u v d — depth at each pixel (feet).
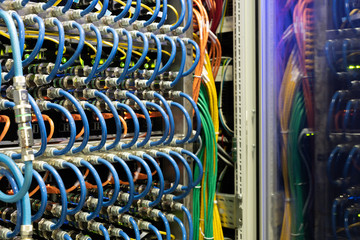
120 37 4.42
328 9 6.27
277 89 6.08
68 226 4.71
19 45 3.12
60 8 3.76
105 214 4.57
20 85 2.78
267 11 5.82
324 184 6.27
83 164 3.90
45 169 3.62
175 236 5.27
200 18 5.35
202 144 5.72
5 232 3.27
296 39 6.43
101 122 3.91
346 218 6.22
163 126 5.31
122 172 5.12
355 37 6.19
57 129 4.28
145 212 4.73
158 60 4.44
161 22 4.59
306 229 6.52
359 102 6.24
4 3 3.51
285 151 6.27
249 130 5.57
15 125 4.01
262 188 5.68
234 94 5.66
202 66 5.28
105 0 3.95
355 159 6.28
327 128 6.30
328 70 6.29
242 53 5.55
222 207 5.89
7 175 3.15
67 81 4.04
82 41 3.65
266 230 5.77
